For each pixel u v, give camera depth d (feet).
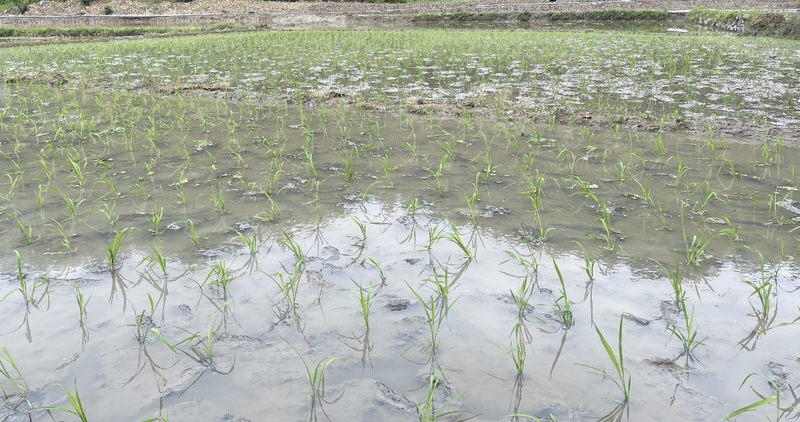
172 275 10.85
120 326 9.23
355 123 23.76
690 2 80.18
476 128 22.67
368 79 33.65
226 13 95.66
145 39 61.52
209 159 18.53
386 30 68.74
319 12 91.61
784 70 34.30
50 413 7.29
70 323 9.33
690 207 14.06
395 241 12.34
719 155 18.54
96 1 103.14
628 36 55.36
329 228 13.02
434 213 13.87
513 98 27.73
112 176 16.81
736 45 46.93
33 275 10.78
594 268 11.02
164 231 12.79
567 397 7.57
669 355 8.42
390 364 8.31
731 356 8.38
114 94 29.76
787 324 8.32
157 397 7.60
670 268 10.96
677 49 44.65
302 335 9.01
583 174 16.80
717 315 9.41
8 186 15.88
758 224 12.98
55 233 12.67
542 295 10.09
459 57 41.98
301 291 10.30
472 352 8.57
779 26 55.67
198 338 8.93
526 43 49.78
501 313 9.57
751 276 10.64
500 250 11.86
